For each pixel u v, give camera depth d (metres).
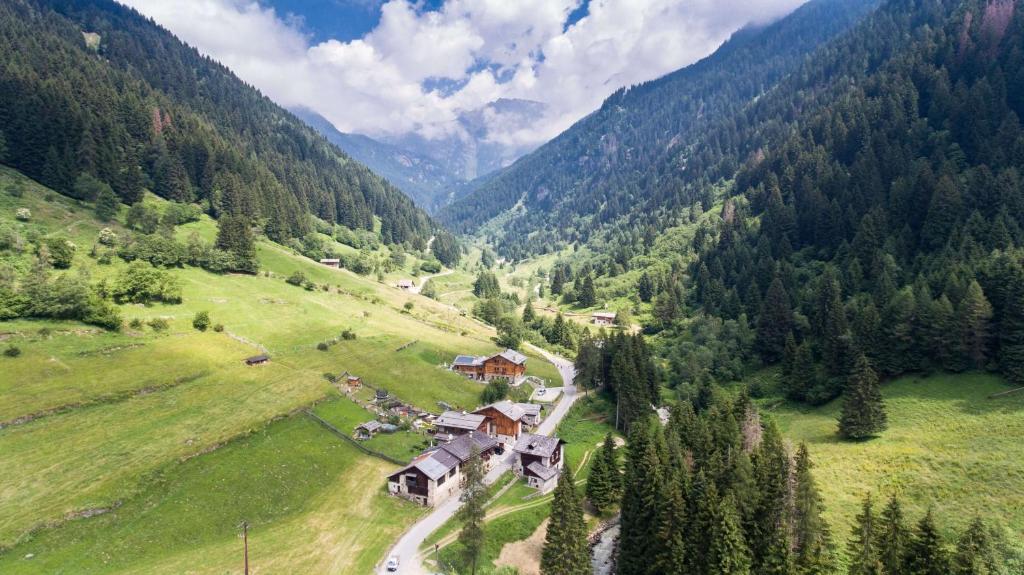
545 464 110.75
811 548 62.25
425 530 87.81
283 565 75.75
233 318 154.62
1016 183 154.75
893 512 58.56
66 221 174.38
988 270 121.81
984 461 84.94
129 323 131.25
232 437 102.38
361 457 107.25
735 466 75.44
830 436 109.75
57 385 102.94
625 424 136.88
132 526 79.56
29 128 194.38
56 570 69.50
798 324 153.50
